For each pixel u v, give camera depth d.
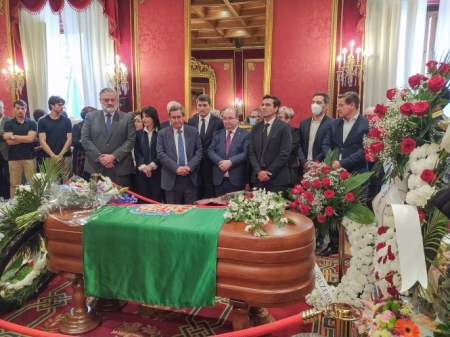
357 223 2.15
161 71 5.52
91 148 3.37
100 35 5.55
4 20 5.74
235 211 1.85
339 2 4.71
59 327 2.17
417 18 4.54
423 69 4.59
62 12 5.64
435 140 1.64
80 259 2.00
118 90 5.59
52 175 2.34
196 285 1.76
